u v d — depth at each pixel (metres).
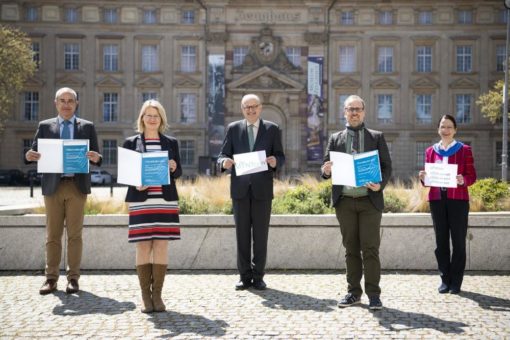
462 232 8.84
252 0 50.69
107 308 7.84
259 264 9.22
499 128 50.75
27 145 50.88
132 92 50.88
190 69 51.31
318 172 50.41
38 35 50.12
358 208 8.01
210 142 50.06
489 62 50.62
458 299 8.36
